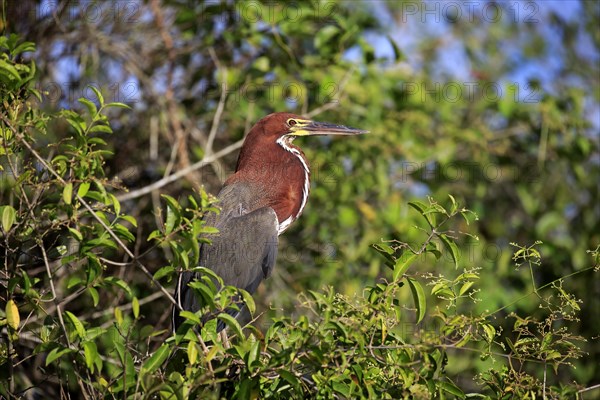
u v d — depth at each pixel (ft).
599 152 46.88
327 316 20.74
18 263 27.09
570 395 23.16
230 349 22.33
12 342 23.88
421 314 22.24
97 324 33.63
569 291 40.14
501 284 40.68
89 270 21.54
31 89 24.61
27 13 39.60
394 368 21.86
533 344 23.11
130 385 21.50
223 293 21.70
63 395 25.44
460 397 22.15
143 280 36.83
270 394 23.08
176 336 21.98
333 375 21.07
